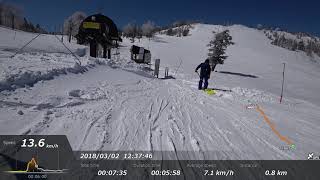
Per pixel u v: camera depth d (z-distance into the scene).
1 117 5.39
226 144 6.01
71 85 9.39
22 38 36.62
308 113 11.98
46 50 26.30
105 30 29.95
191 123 7.36
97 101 8.17
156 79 19.38
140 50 40.75
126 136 5.61
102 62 19.33
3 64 10.38
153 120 7.10
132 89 11.67
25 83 7.86
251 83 39.12
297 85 52.62
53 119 5.84
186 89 15.05
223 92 14.34
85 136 5.27
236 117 8.91
